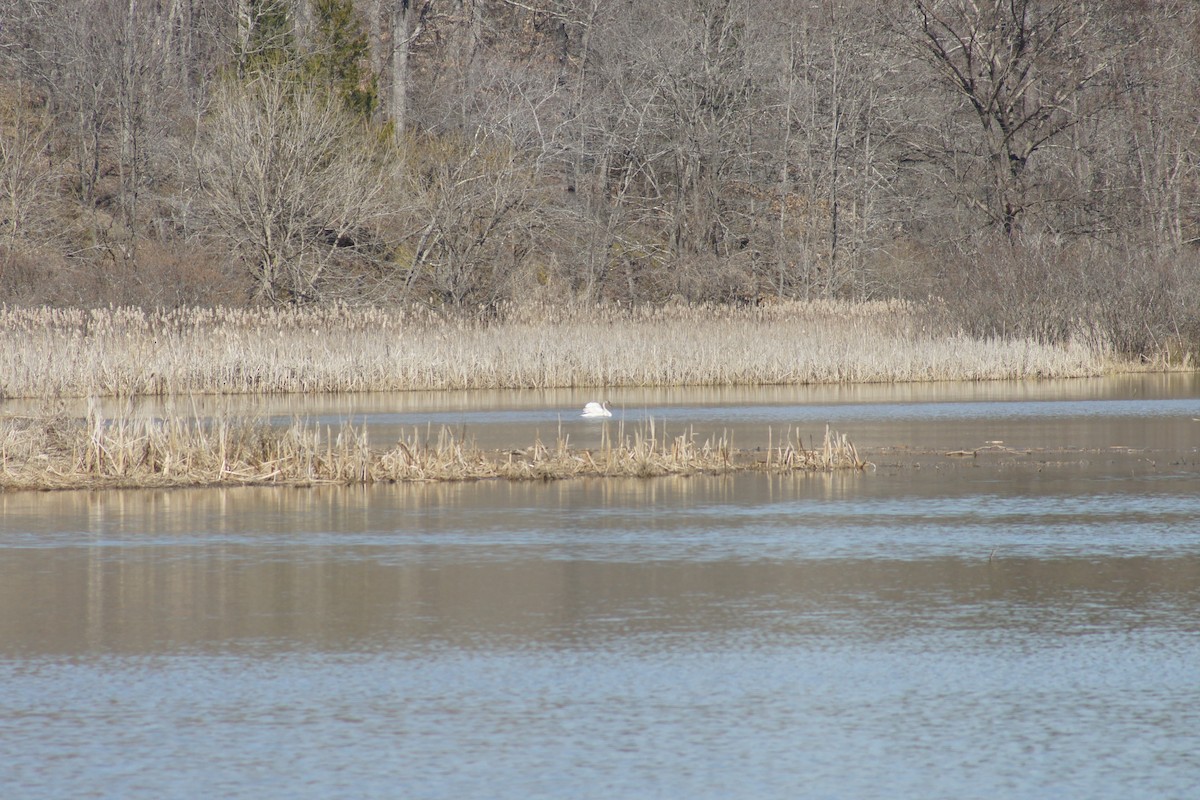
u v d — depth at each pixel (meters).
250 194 190.00
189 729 34.25
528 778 31.08
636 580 50.72
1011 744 33.16
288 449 80.12
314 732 34.00
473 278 199.88
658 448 89.25
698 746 33.06
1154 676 38.31
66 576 51.97
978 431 102.50
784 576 51.28
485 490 74.62
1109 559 54.25
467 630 43.50
